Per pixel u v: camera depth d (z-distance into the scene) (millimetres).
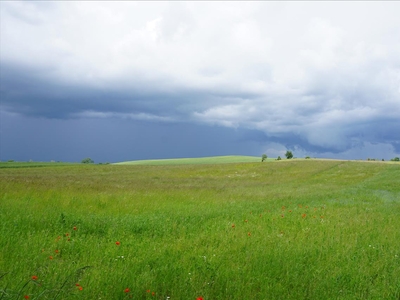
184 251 8227
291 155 111375
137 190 24688
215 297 5891
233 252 8188
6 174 46844
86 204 15758
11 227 9766
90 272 6438
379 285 6332
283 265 7141
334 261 7598
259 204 18797
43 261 7086
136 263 7156
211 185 36062
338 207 17578
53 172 57031
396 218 13852
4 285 5762
